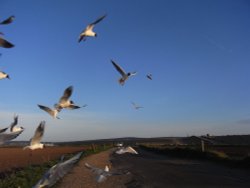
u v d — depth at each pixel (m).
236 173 24.25
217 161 34.28
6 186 17.38
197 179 21.16
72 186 20.28
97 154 59.84
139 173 25.58
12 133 4.51
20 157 48.75
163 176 23.23
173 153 50.16
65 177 24.08
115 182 21.55
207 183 19.38
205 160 36.66
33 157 48.34
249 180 20.44
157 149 66.19
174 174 24.19
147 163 35.38
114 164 35.19
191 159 39.34
